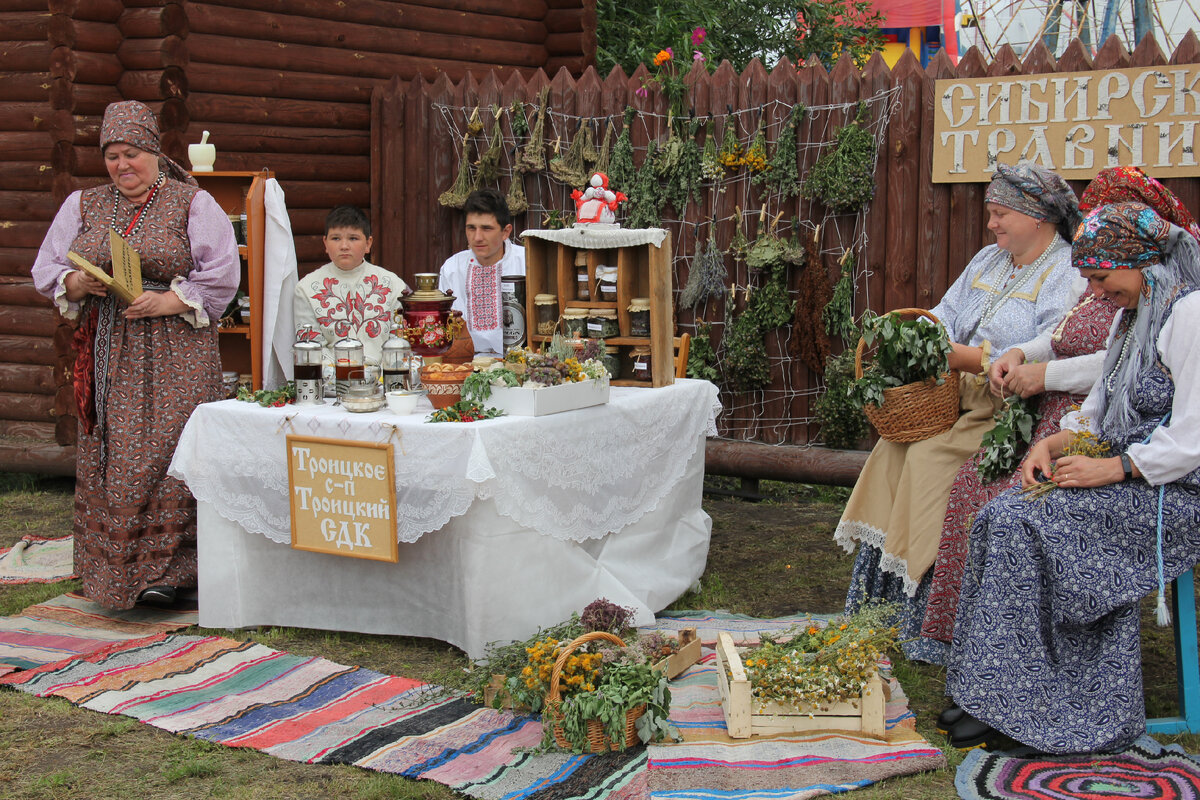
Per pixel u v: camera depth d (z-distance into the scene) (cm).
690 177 697
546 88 739
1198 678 347
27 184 700
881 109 647
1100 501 327
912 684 393
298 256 767
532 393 398
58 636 446
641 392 466
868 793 313
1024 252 411
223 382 483
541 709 357
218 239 465
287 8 739
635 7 1320
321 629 446
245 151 732
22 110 692
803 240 675
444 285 559
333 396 462
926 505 405
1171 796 300
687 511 504
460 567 402
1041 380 374
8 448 711
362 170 799
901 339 406
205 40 705
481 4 833
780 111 672
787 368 694
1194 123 572
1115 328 347
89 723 366
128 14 673
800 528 627
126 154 454
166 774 327
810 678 342
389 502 395
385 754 335
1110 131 591
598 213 473
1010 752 333
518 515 393
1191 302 319
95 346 460
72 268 460
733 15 1356
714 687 384
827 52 1384
